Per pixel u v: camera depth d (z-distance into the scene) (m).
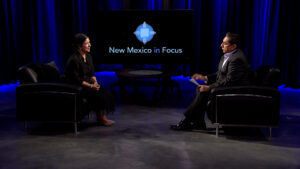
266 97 3.26
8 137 3.39
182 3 6.43
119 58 5.53
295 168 2.67
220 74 3.66
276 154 2.96
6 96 5.16
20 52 6.25
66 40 6.52
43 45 6.57
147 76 4.56
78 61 3.72
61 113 3.45
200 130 3.66
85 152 2.99
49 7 6.49
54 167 2.67
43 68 3.76
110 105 3.84
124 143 3.23
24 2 6.11
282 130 3.65
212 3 6.23
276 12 5.90
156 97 4.86
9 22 6.03
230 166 2.70
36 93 3.42
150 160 2.81
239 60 3.43
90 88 3.76
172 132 3.58
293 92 5.55
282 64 5.93
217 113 3.36
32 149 3.06
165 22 5.39
